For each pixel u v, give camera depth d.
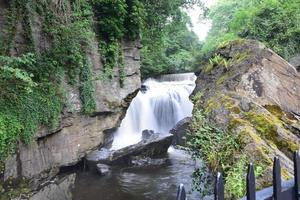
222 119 6.16
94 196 9.35
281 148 5.43
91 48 10.95
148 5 14.89
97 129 11.55
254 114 6.00
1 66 7.47
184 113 18.36
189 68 26.97
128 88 12.95
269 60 7.70
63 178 9.49
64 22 9.88
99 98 11.34
